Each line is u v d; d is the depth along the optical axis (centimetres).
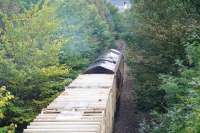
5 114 1786
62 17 2962
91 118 1215
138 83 2042
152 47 1986
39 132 1065
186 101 1067
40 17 1903
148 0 2059
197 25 1638
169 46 1814
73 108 1360
